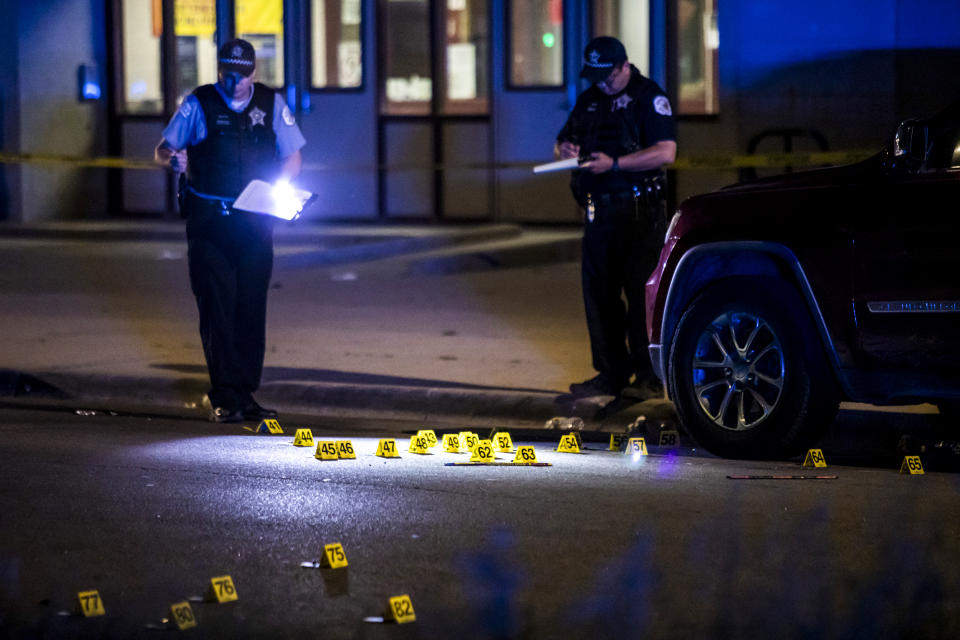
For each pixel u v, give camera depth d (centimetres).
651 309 2411
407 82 6519
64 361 3244
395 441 2416
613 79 2709
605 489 1994
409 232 6034
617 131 2717
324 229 6212
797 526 1770
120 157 6788
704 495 1958
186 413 2833
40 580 1544
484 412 2838
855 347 2158
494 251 5462
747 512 1847
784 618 1412
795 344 2228
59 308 4153
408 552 1652
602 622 1402
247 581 1540
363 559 1623
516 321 3947
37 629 1382
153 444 2378
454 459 2258
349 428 2734
